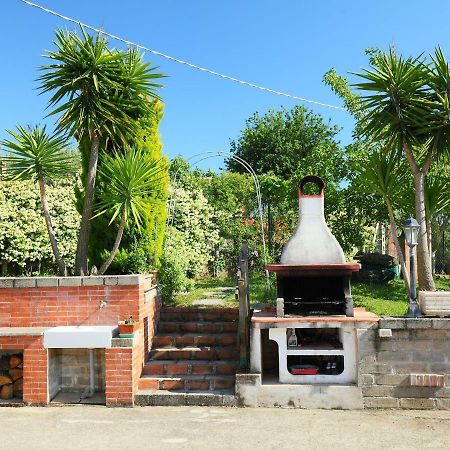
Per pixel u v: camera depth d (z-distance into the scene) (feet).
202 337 27.40
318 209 25.54
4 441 18.57
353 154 39.86
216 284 46.39
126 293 24.72
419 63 27.09
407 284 28.37
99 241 30.63
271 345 26.53
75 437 19.02
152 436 19.08
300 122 106.93
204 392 23.65
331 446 17.90
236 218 62.69
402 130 27.32
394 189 29.12
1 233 43.21
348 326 23.25
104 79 26.63
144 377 24.75
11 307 24.89
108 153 30.04
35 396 23.34
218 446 17.98
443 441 18.42
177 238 37.96
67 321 24.75
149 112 28.91
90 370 24.93
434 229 56.54
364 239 43.91
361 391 22.82
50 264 47.09
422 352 22.76
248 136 106.63
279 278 24.53
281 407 22.90
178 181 56.80
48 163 27.81
